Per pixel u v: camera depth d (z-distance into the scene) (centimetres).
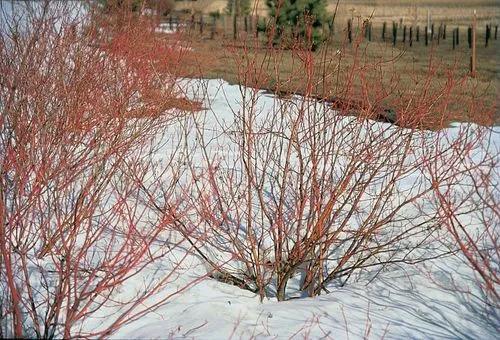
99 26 883
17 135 578
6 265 412
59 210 526
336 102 562
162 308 481
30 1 893
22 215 519
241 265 575
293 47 567
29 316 451
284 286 533
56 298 428
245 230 612
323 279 567
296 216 562
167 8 1505
